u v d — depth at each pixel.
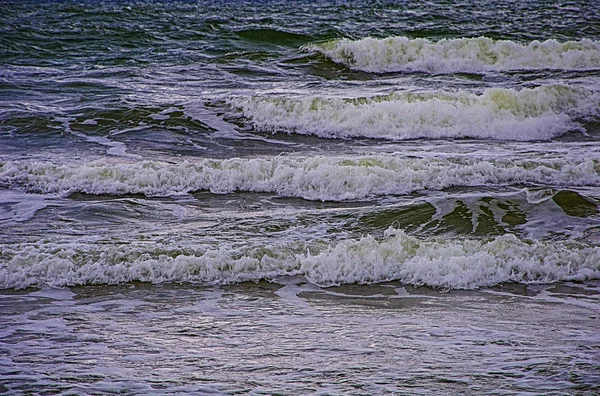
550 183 16.36
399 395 7.22
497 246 11.66
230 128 20.73
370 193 15.58
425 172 16.19
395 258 11.38
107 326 9.23
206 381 7.59
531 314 9.76
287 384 7.50
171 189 15.72
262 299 10.31
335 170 15.93
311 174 15.89
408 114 21.17
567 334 8.98
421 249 11.55
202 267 11.12
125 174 15.91
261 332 9.03
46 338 8.80
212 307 9.97
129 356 8.25
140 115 21.12
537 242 11.98
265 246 11.66
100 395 7.26
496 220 13.62
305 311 9.84
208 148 19.05
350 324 9.34
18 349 8.44
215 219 13.79
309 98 21.55
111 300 10.21
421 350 8.43
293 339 8.79
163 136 19.81
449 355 8.26
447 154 18.34
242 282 10.96
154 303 10.11
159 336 8.89
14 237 12.58
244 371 7.83
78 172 15.97
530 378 7.62
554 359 8.13
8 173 16.03
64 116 20.92
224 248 11.64
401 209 14.10
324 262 11.24
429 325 9.30
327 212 14.11
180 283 10.88
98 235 12.70
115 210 14.25
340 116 21.09
